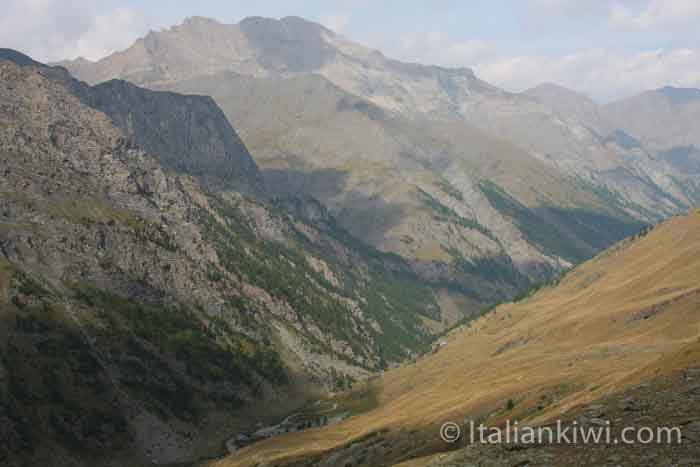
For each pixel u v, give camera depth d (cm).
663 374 7500
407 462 10625
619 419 6212
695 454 4966
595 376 13762
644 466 4994
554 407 11525
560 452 5850
